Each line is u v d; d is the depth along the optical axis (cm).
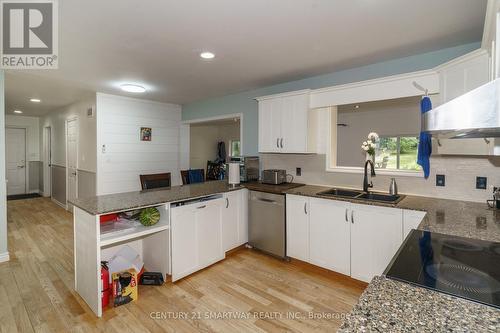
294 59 283
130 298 230
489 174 234
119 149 473
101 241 212
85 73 330
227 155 834
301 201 298
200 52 264
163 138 536
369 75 302
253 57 278
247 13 191
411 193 276
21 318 209
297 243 303
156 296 240
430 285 96
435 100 246
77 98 491
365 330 69
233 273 286
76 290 246
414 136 503
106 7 183
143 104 504
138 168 500
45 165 723
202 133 812
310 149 327
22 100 513
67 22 203
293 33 223
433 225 169
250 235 348
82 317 210
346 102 303
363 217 253
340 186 327
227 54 270
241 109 442
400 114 514
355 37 231
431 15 195
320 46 250
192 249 277
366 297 88
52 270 292
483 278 101
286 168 378
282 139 344
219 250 310
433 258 120
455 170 251
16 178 756
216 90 424
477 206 223
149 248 277
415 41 239
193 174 457
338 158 594
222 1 175
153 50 258
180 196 271
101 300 213
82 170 508
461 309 80
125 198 257
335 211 271
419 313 78
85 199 252
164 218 258
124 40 235
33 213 545
